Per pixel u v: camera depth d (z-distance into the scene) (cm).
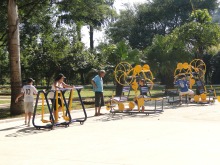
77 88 1326
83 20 2439
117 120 1396
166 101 2247
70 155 805
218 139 964
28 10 2305
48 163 740
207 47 3027
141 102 1597
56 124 1227
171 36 2947
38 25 2509
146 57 2941
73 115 1580
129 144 914
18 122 1387
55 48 2792
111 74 2747
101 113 1620
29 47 2953
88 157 782
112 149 858
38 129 1208
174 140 956
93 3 2333
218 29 2925
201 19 3019
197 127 1185
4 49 2980
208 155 779
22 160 770
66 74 4091
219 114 1554
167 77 2986
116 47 2752
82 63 3950
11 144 950
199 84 2180
